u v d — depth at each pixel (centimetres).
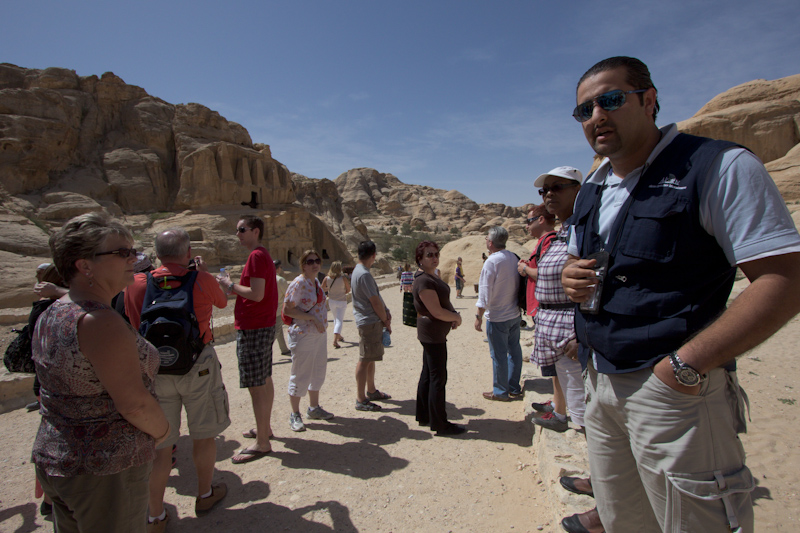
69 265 181
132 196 3900
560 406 385
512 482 347
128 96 4512
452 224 14100
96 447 177
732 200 134
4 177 3244
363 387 512
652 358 149
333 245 5100
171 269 308
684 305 145
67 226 181
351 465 381
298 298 459
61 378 174
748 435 379
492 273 502
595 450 186
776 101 2327
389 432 448
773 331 125
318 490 343
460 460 385
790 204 1744
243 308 394
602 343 165
